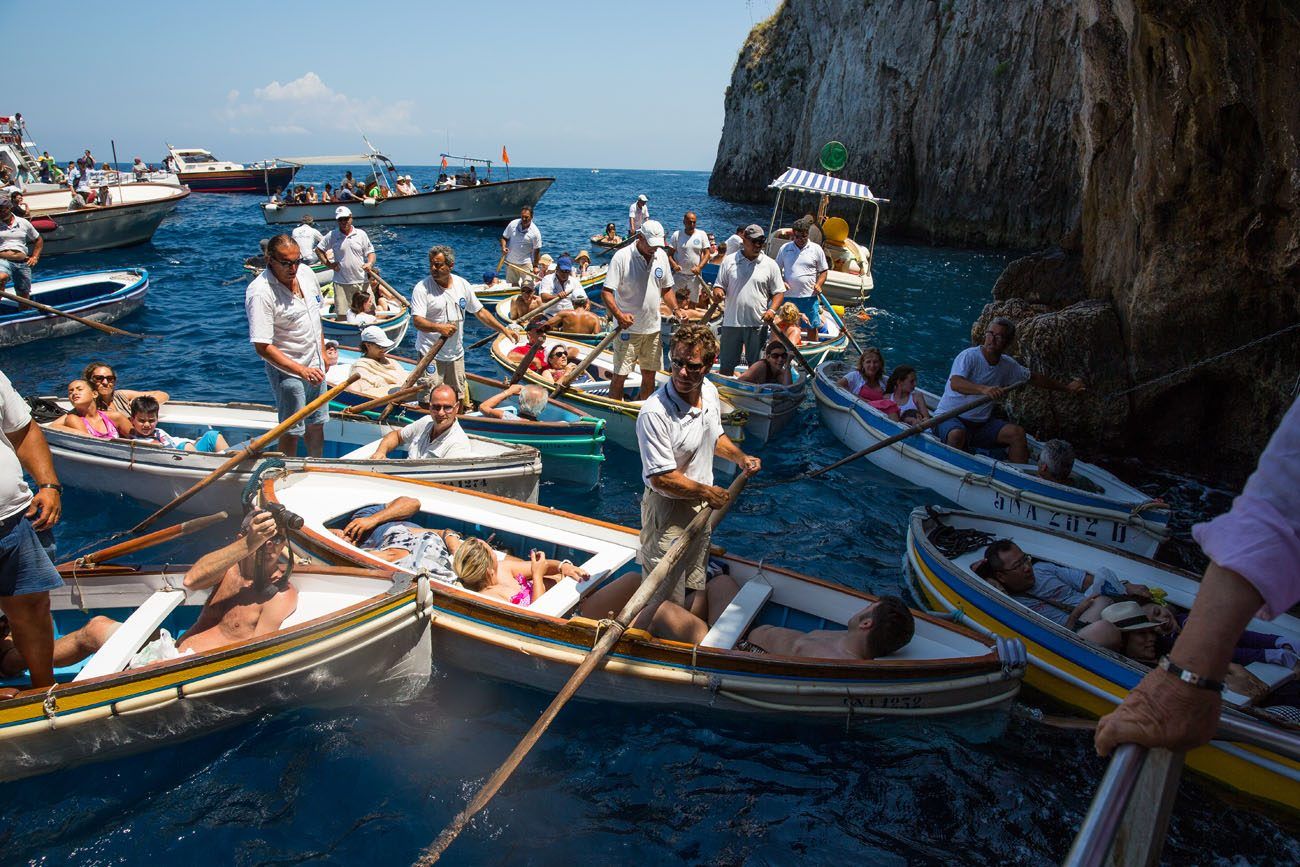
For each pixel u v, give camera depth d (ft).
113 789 14.75
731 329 34.37
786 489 28.37
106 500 24.81
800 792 15.46
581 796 15.10
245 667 15.34
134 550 17.93
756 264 33.60
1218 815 15.05
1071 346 32.63
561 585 18.78
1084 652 17.25
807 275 43.16
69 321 43.42
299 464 22.33
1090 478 26.37
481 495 21.99
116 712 14.58
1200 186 28.27
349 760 15.58
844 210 116.47
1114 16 31.96
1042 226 91.81
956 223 100.48
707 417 16.19
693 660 16.37
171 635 17.88
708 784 15.53
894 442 28.40
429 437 24.73
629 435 30.91
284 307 23.03
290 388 23.59
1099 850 4.47
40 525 13.85
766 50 150.61
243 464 22.84
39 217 67.21
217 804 14.55
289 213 93.20
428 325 27.99
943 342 50.57
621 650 16.53
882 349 48.21
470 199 98.32
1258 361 29.68
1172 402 32.09
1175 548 25.31
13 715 13.82
